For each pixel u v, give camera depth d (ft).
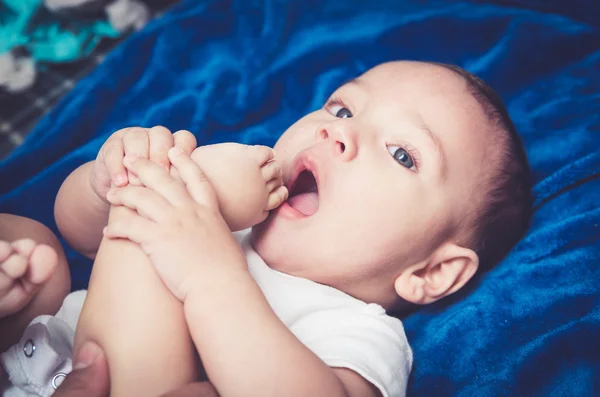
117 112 4.46
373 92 3.28
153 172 2.50
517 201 3.38
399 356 2.84
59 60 5.59
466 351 2.94
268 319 2.35
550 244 3.27
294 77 4.63
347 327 2.83
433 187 3.07
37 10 5.49
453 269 3.22
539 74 4.38
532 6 4.77
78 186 3.06
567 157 3.73
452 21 4.62
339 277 3.05
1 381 2.71
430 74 3.36
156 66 4.60
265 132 4.43
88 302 2.45
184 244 2.36
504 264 3.34
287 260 3.05
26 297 2.65
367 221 2.98
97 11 5.75
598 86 4.17
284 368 2.26
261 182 2.74
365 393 2.58
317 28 4.82
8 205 3.86
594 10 4.57
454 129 3.16
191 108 4.45
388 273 3.10
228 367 2.24
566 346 2.78
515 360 2.82
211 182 2.64
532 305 3.00
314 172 3.05
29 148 4.15
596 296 2.94
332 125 3.08
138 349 2.32
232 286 2.35
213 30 4.82
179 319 2.41
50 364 2.59
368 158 3.03
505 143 3.33
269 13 4.80
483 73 4.40
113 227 2.45
